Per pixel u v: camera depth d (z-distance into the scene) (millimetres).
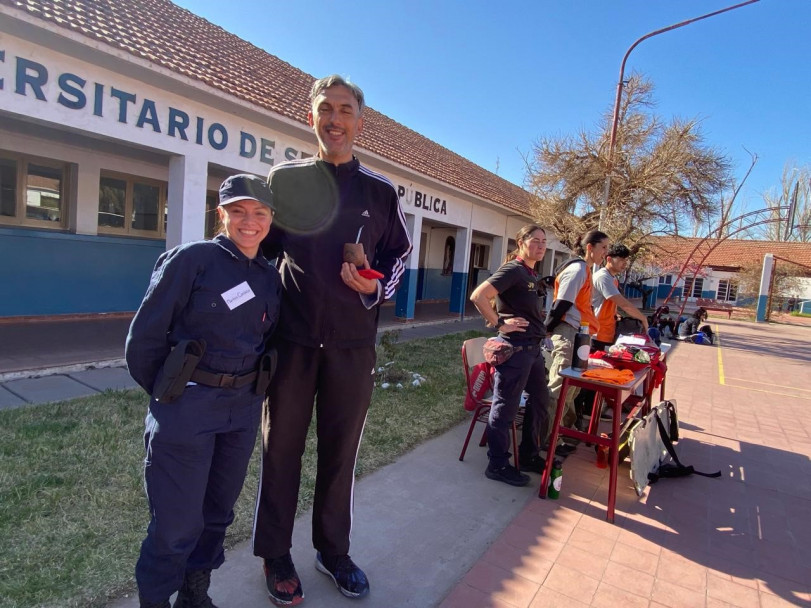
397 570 2658
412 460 4094
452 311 14867
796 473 4441
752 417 6281
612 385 3326
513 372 3625
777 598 2676
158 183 9852
